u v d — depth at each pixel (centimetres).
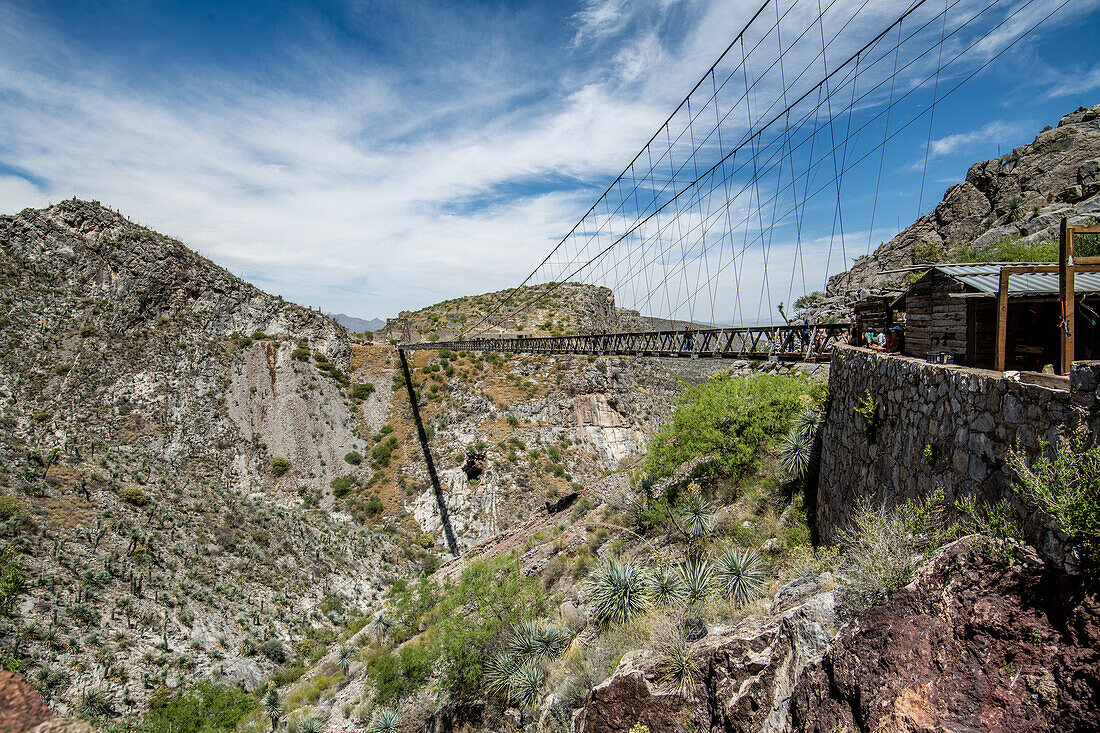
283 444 7006
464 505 6328
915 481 783
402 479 6731
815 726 570
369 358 8762
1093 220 1845
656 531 1952
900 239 3072
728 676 768
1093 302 660
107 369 6869
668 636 927
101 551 3981
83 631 3312
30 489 4278
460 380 8256
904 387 859
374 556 5488
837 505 1186
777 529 1425
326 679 2883
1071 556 425
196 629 3709
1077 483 432
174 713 3008
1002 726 415
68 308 7350
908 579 589
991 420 583
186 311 8112
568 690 1208
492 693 1658
